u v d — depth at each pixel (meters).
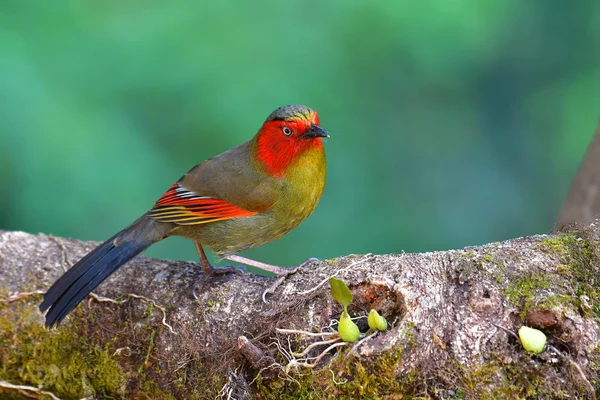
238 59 13.04
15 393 7.60
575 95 15.06
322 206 13.59
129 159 12.35
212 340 7.00
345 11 13.54
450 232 14.45
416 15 13.66
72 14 12.76
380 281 6.41
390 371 6.04
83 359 7.39
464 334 6.12
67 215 11.95
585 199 9.66
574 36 15.06
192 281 7.53
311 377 6.27
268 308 6.90
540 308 6.08
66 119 12.16
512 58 14.95
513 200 14.95
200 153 12.71
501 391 5.96
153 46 12.84
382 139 14.16
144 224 8.18
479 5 14.16
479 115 14.94
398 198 14.12
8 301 7.67
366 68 13.83
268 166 8.18
